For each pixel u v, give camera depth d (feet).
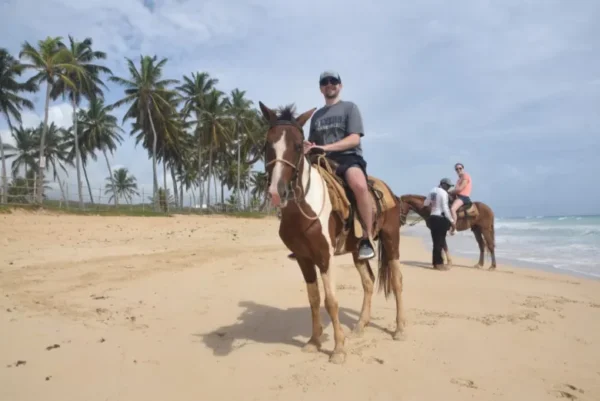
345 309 20.12
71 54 111.45
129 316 17.88
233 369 12.58
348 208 14.15
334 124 14.98
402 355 13.78
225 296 22.11
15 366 12.04
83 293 21.80
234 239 56.85
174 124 146.92
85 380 11.38
